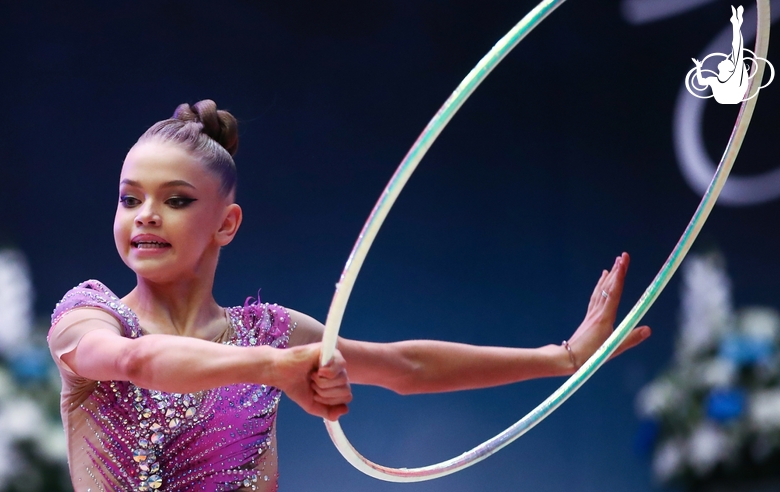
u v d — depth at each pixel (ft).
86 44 59.82
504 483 61.52
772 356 50.80
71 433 22.02
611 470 61.46
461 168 64.59
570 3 65.57
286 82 62.59
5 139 58.70
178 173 22.43
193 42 61.05
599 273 63.87
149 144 22.74
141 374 18.94
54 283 58.23
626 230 64.23
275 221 61.93
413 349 26.58
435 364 26.76
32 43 59.26
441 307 63.05
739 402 49.96
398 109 63.98
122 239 22.59
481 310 63.41
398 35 64.28
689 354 53.72
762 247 61.77
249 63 62.03
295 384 18.43
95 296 21.81
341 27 63.52
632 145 64.80
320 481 59.52
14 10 59.06
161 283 22.91
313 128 62.90
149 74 60.34
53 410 44.73
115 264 59.31
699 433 50.85
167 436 21.70
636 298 63.62
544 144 65.10
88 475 21.65
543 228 64.44
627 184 64.54
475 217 64.23
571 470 61.62
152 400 21.63
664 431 52.90
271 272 61.52
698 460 50.72
